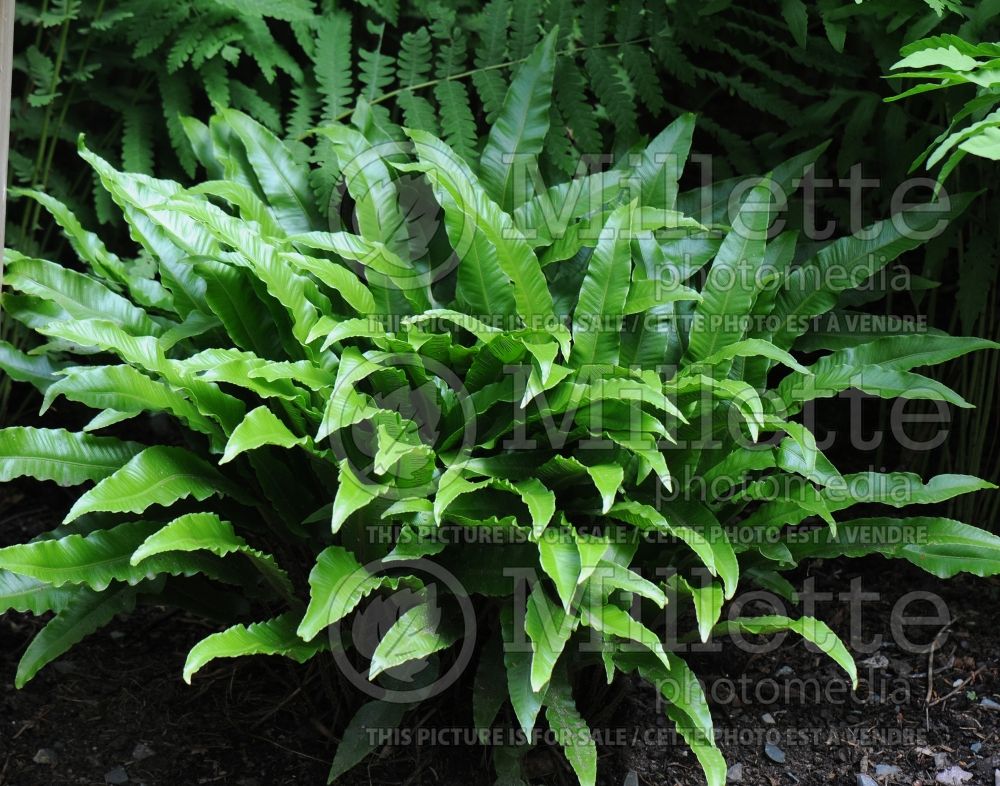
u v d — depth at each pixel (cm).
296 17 275
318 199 273
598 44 280
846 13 271
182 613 279
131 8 279
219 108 272
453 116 278
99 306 263
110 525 259
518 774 255
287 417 259
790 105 281
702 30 281
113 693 268
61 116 281
